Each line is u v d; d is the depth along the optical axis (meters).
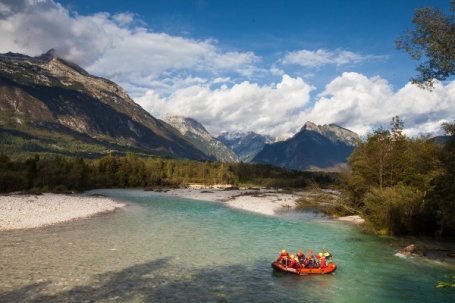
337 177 48.09
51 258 20.94
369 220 34.72
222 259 22.67
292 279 18.94
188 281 17.92
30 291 15.28
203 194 92.50
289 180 139.25
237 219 43.03
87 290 15.76
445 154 25.52
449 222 26.50
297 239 30.34
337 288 17.58
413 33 17.22
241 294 16.34
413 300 15.98
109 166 124.06
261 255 24.14
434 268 21.30
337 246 27.67
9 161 83.50
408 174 38.44
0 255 21.11
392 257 24.12
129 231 31.39
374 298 16.22
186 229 33.91
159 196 82.06
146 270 19.44
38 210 40.03
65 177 87.75
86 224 34.22
